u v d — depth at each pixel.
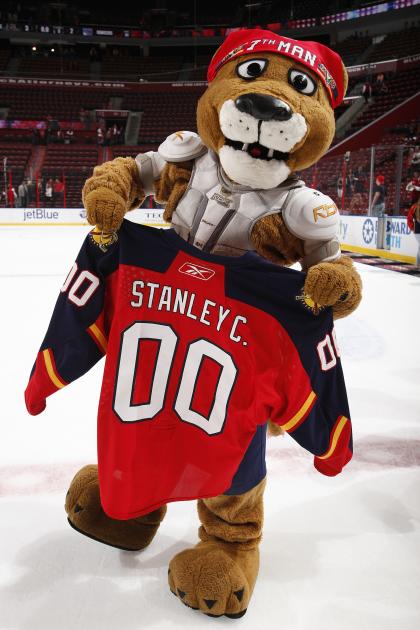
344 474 2.44
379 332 5.02
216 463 1.61
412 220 6.75
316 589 1.72
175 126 25.42
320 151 1.67
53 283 6.96
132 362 1.61
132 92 26.50
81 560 1.82
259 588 1.72
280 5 28.58
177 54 30.80
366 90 21.08
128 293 1.61
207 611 1.56
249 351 1.58
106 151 22.88
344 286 1.51
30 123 23.36
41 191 17.61
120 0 30.38
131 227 1.65
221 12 30.38
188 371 1.60
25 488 2.27
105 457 1.63
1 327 4.85
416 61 21.12
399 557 1.88
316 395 1.63
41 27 28.66
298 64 1.64
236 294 1.58
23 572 1.75
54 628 1.54
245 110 1.52
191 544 1.92
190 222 1.73
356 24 26.34
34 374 1.77
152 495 1.64
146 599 1.66
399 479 2.41
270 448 2.69
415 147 11.16
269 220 1.65
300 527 2.04
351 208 12.34
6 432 2.81
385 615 1.62
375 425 2.98
